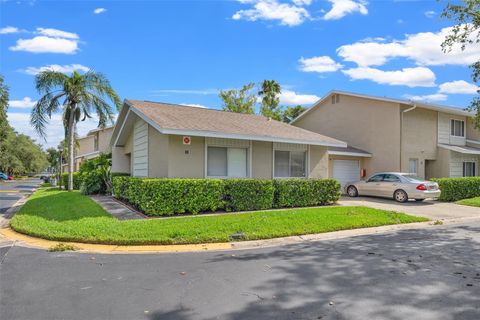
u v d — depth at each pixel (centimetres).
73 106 2219
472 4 1224
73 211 1153
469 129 2467
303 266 618
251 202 1250
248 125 1531
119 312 421
